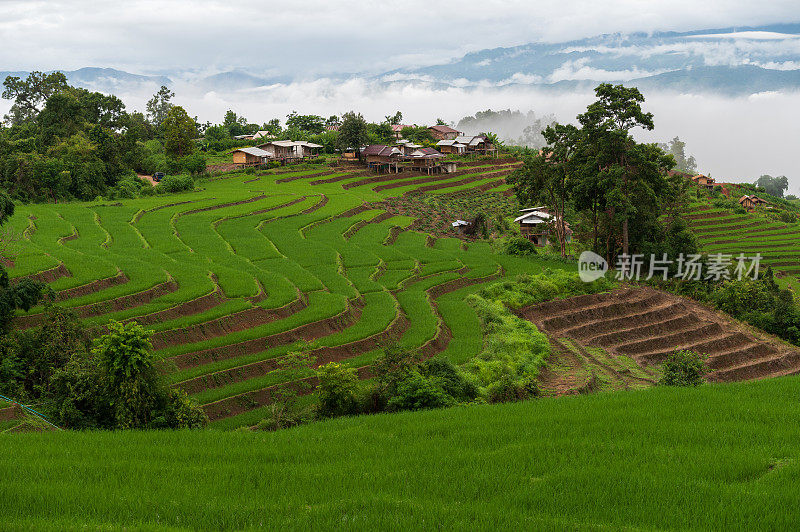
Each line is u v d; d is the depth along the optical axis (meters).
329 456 19.69
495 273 65.00
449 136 177.12
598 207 70.00
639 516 14.81
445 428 22.77
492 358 41.06
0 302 33.47
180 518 14.35
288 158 130.12
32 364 32.03
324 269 58.97
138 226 69.19
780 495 15.50
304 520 14.20
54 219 67.00
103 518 14.22
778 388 27.41
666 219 79.44
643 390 28.77
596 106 65.12
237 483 16.81
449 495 16.14
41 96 143.12
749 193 171.25
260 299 47.28
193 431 22.98
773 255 98.44
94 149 97.00
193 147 129.12
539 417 23.64
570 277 60.59
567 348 47.22
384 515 14.48
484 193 119.75
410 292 55.94
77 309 39.84
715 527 14.29
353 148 134.62
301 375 35.84
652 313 56.31
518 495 15.95
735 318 60.38
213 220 75.00
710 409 23.84
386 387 31.42
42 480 16.77
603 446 19.69
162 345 38.34
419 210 100.00
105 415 27.38
